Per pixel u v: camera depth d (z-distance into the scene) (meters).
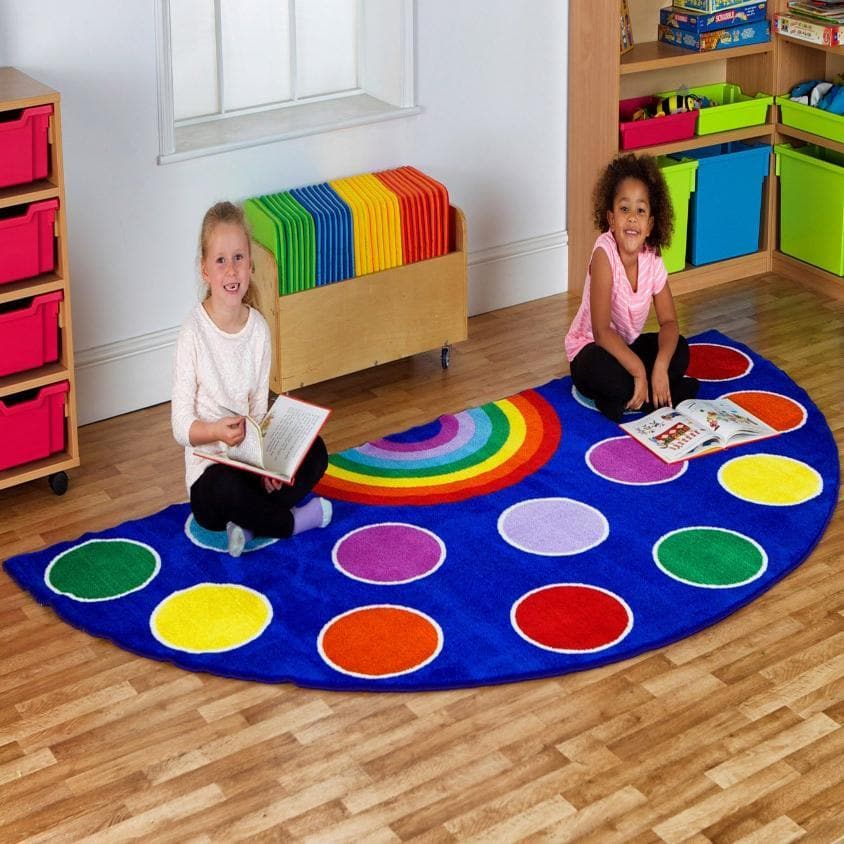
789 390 3.62
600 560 2.91
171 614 2.76
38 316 3.05
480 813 2.27
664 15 4.15
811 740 2.41
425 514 3.10
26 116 2.87
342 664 2.60
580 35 3.98
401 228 3.58
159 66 3.37
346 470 3.29
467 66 3.88
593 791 2.31
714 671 2.59
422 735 2.44
